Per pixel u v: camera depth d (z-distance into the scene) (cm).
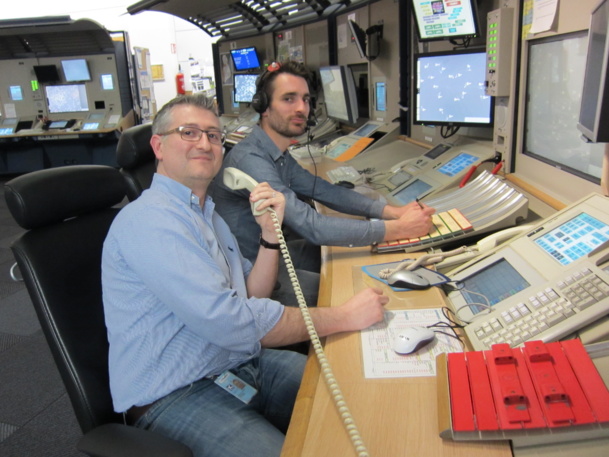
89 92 634
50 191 119
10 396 217
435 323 107
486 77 183
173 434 107
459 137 234
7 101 642
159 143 123
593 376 74
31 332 273
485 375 81
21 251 113
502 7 174
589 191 132
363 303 110
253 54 480
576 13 133
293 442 78
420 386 88
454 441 74
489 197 157
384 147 295
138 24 861
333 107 361
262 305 113
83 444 92
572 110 140
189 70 897
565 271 99
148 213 112
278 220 135
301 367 129
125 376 111
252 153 173
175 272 107
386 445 75
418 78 231
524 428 71
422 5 216
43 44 612
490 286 113
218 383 117
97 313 120
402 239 151
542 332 88
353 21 306
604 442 69
